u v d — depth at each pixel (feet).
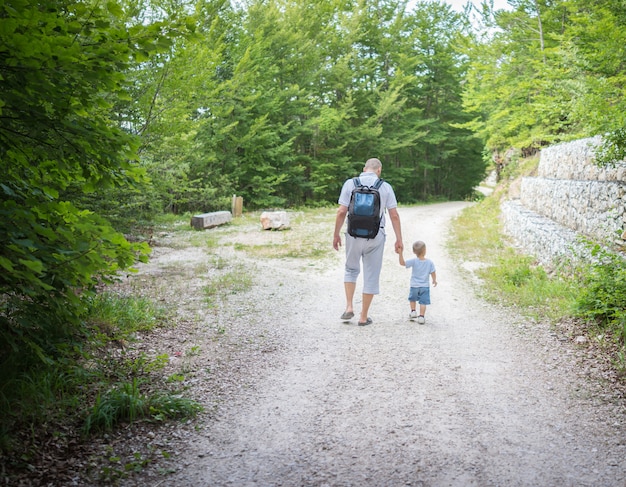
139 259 11.55
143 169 11.98
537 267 31.86
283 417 12.39
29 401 11.54
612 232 29.22
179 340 18.43
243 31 82.17
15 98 9.70
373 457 10.41
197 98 47.93
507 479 9.53
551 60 55.42
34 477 9.14
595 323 19.25
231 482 9.48
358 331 20.13
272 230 54.60
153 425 11.71
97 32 10.57
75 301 11.74
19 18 9.09
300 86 97.76
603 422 11.91
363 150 117.60
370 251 20.62
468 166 145.48
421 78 126.31
